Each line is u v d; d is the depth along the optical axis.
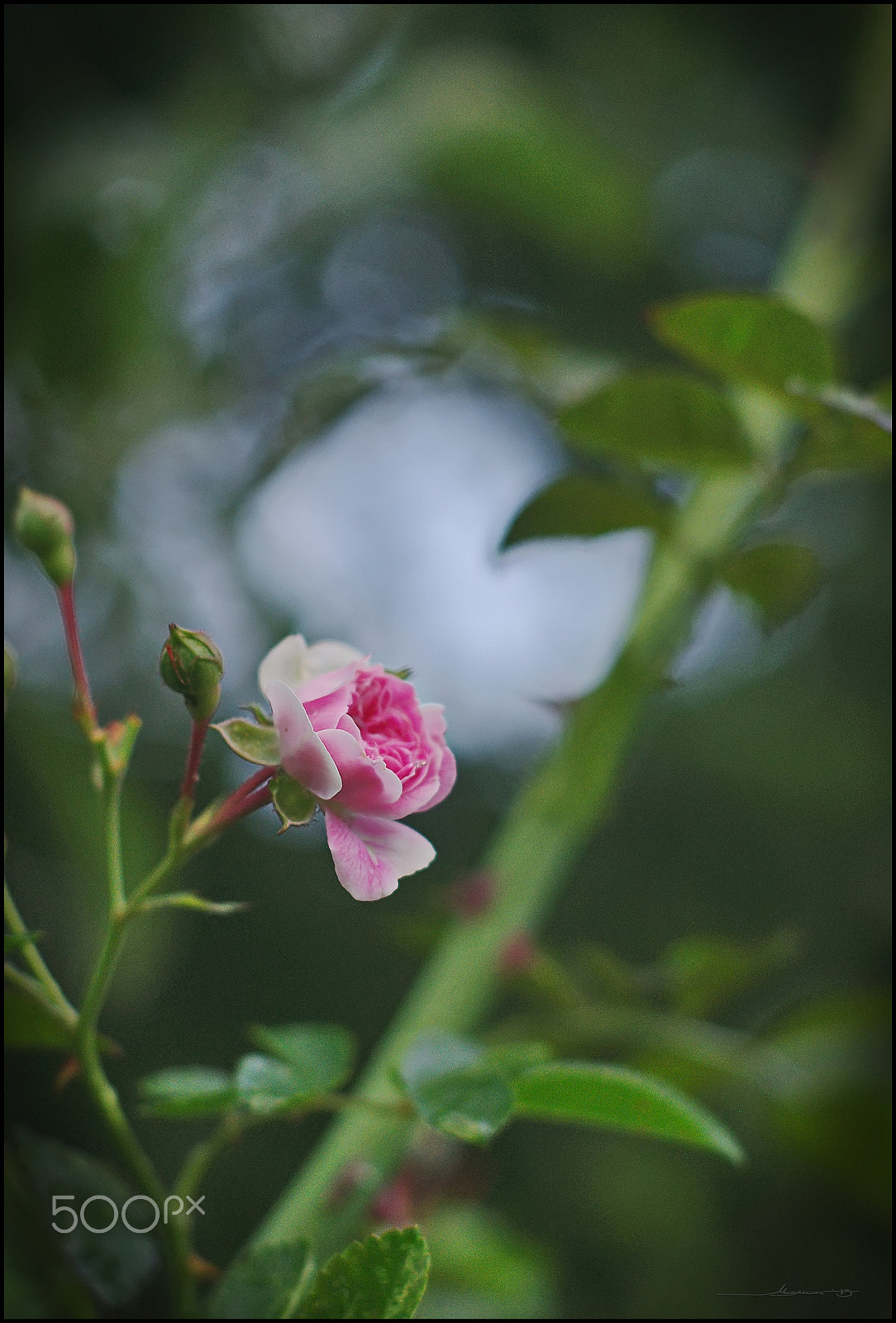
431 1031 0.71
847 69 1.22
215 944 1.36
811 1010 0.78
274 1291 0.69
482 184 1.10
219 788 1.04
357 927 1.48
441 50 1.14
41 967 0.69
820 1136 0.78
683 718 1.86
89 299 0.89
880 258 0.87
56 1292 0.70
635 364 0.84
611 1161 1.36
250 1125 0.70
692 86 1.28
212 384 1.03
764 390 0.75
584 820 0.78
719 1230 1.24
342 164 1.01
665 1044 0.78
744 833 1.79
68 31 0.91
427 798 0.68
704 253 1.42
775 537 0.78
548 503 0.78
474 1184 0.78
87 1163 0.71
